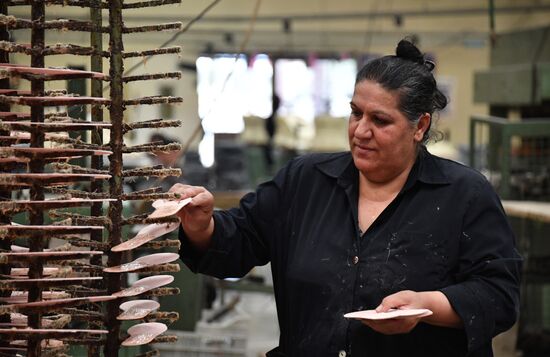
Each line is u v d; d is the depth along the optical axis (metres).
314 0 14.96
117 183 2.20
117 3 2.17
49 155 1.98
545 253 6.50
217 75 13.19
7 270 2.16
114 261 2.20
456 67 16.19
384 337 2.43
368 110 2.46
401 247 2.47
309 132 15.01
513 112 7.63
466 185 2.52
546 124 6.18
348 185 2.60
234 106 15.43
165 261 2.19
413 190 2.53
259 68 15.38
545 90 6.50
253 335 6.88
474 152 6.84
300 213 2.65
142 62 3.21
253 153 13.00
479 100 7.57
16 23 2.04
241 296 8.24
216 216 2.65
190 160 10.88
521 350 6.21
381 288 2.45
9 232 1.95
